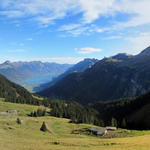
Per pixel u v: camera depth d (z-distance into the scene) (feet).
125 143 163.32
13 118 346.13
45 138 205.87
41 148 136.36
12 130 223.92
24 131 234.38
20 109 547.49
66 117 556.10
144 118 533.14
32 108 604.49
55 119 475.31
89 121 487.61
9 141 151.84
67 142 169.17
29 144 149.79
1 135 176.86
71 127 373.20
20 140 165.27
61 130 329.31
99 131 285.84
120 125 517.14
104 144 161.17
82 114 531.09
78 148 142.31
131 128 495.00
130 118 588.09
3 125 244.42
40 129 287.89
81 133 292.20
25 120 352.08
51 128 333.62
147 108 587.27
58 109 589.32
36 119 412.57
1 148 122.93
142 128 480.23
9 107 542.16
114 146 150.92
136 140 180.04
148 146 146.00
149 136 206.39
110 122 508.94
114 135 273.13
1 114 407.23
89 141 177.78
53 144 161.48
